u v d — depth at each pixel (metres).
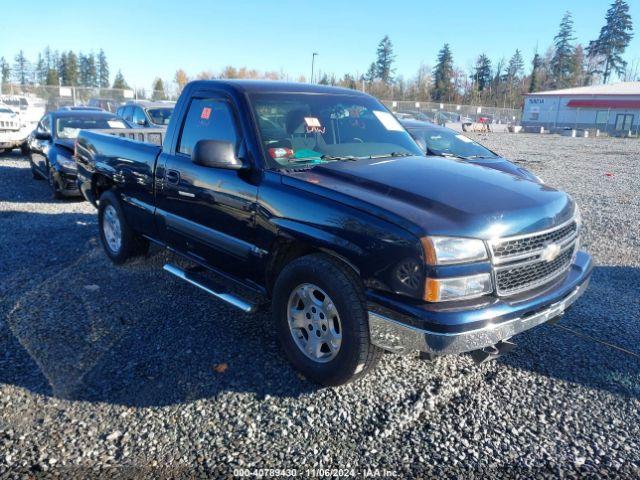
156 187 4.91
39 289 5.30
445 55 90.38
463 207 3.24
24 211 8.85
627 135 45.56
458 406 3.47
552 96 53.78
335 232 3.32
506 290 3.25
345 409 3.40
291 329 3.73
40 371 3.78
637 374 3.88
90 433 3.14
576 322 4.73
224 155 3.85
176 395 3.53
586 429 3.27
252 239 3.91
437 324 2.96
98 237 7.27
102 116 11.49
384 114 5.03
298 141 4.17
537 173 16.11
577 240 3.90
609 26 96.25
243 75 81.62
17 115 16.08
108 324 4.53
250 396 3.53
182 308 4.87
